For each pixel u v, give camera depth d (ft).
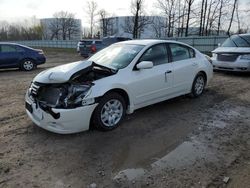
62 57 73.46
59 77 13.28
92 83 13.79
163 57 17.94
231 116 17.40
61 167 11.10
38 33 247.70
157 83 17.04
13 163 11.36
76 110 13.01
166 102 20.34
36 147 12.80
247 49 31.60
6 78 32.45
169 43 18.72
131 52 16.76
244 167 11.25
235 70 31.83
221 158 11.95
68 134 14.15
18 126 15.34
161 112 17.94
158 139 13.80
